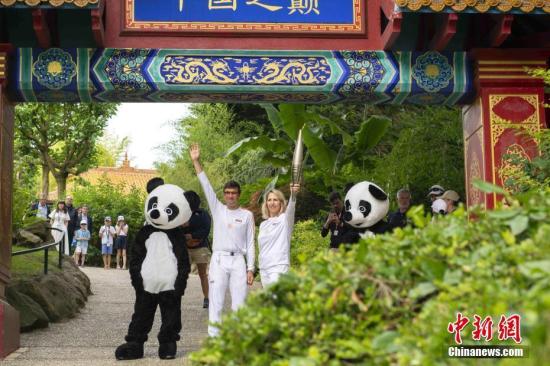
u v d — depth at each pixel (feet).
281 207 28.48
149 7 30.35
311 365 10.91
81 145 98.78
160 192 28.30
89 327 37.40
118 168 154.92
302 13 30.68
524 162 28.30
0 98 28.81
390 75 30.45
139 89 29.89
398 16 28.22
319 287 12.21
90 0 27.37
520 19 31.83
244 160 75.97
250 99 31.42
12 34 30.14
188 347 30.96
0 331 27.94
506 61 30.71
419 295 11.57
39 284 38.83
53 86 29.58
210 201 28.12
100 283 56.59
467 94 30.96
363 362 11.36
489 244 12.08
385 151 62.69
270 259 27.37
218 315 27.20
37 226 51.16
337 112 64.44
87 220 75.31
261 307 12.92
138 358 28.12
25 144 96.53
